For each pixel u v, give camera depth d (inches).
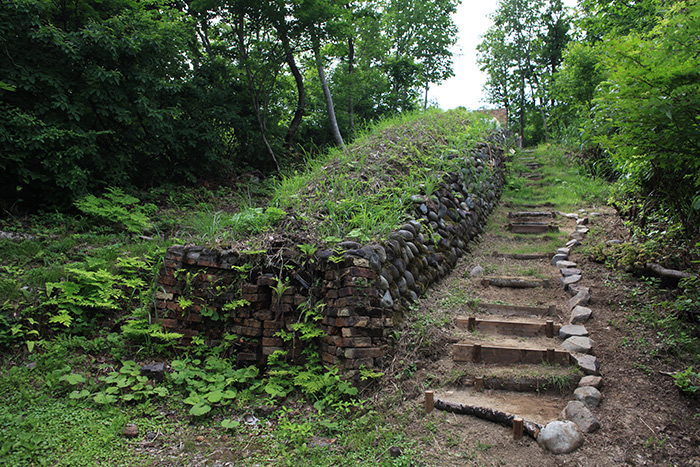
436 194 231.0
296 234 166.6
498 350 146.1
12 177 250.5
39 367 138.3
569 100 481.4
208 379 137.4
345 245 150.2
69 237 229.0
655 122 127.0
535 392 132.0
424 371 143.9
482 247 253.3
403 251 175.6
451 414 123.7
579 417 114.0
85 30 269.6
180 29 344.2
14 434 109.3
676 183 164.4
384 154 248.4
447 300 186.9
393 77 745.0
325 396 131.3
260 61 427.2
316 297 148.2
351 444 113.8
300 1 385.1
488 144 357.1
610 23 415.5
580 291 181.6
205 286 156.4
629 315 159.8
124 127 331.3
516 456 106.3
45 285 165.6
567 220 285.4
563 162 427.8
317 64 481.1
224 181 399.2
